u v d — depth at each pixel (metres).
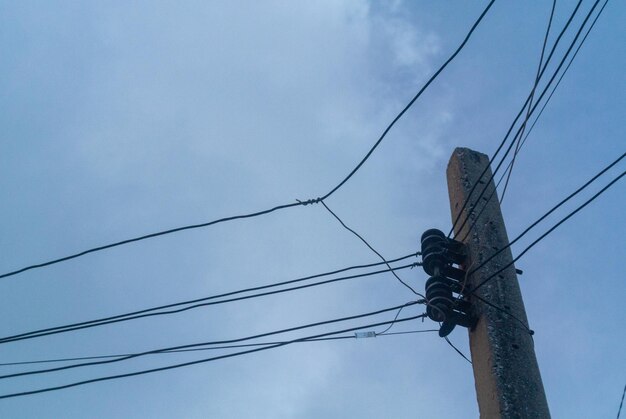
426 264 7.55
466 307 7.17
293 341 8.55
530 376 6.49
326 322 8.52
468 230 7.54
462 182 7.89
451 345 7.39
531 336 6.86
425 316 7.42
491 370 6.50
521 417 6.17
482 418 6.50
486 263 7.21
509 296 7.02
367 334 8.33
